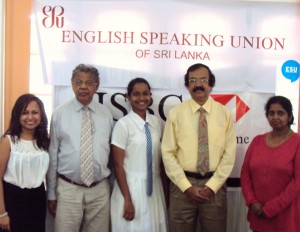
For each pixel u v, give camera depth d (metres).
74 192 2.25
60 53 2.60
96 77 2.30
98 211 2.31
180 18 2.62
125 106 2.63
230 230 2.71
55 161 2.29
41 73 2.61
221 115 2.29
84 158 2.23
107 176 2.34
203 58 2.64
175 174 2.22
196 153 2.24
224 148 2.29
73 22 2.60
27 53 2.59
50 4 2.59
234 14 2.64
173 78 2.64
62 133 2.26
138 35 2.62
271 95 2.68
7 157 2.07
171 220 2.32
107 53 2.62
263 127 2.68
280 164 2.06
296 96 2.68
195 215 2.31
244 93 2.67
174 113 2.32
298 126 2.68
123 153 2.32
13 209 2.06
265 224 2.12
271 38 2.66
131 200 2.29
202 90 2.24
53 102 2.60
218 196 2.26
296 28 2.67
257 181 2.14
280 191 2.08
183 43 2.63
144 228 2.29
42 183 2.19
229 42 2.65
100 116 2.34
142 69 2.63
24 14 2.58
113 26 2.61
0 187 2.05
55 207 2.32
